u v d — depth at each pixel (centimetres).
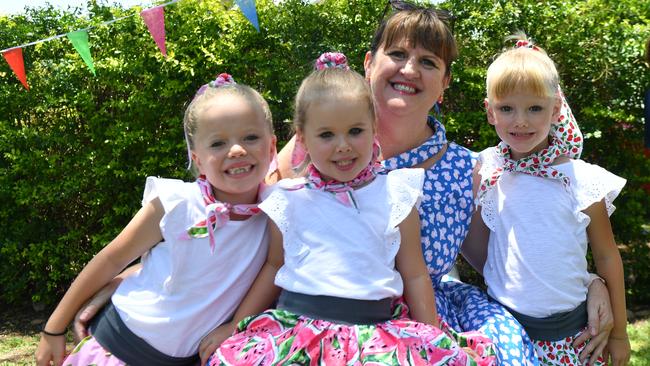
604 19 540
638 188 557
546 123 246
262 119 233
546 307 246
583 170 250
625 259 575
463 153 263
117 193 567
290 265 228
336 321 217
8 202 570
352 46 544
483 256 275
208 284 230
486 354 221
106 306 241
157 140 558
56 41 570
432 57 248
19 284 577
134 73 548
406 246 231
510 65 246
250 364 210
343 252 224
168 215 229
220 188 230
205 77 553
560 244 247
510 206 254
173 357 232
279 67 546
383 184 233
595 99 538
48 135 562
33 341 528
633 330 524
